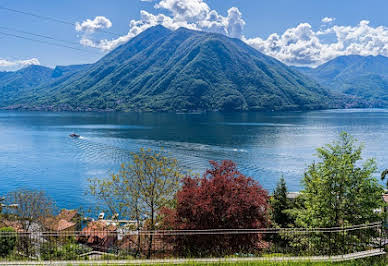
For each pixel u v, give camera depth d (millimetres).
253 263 15164
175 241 20984
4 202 46969
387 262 15906
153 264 15156
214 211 21406
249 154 111500
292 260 15734
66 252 19484
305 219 24734
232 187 23109
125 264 15203
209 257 17500
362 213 22375
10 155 114812
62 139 150750
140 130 186125
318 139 146500
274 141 141250
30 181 82562
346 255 16609
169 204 26453
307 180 27031
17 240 19047
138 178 27234
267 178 83125
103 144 134875
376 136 153625
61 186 78125
